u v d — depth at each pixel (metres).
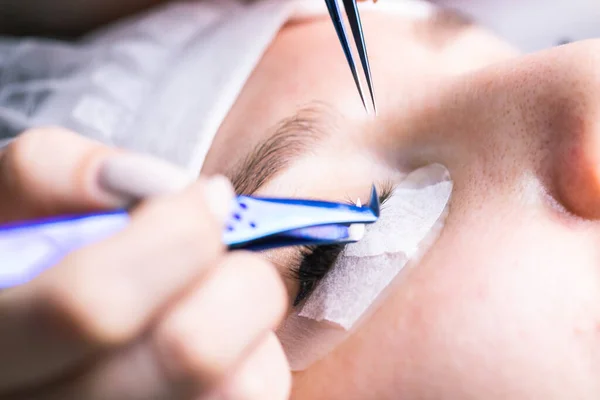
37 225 0.18
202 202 0.18
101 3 0.47
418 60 0.29
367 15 0.33
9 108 0.35
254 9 0.34
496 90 0.26
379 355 0.25
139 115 0.33
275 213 0.19
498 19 0.43
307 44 0.31
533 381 0.23
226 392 0.19
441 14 0.33
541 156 0.25
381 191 0.26
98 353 0.17
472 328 0.24
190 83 0.32
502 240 0.24
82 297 0.17
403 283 0.25
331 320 0.25
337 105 0.28
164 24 0.39
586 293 0.24
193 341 0.18
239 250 0.19
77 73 0.37
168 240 0.17
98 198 0.19
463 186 0.26
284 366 0.20
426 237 0.25
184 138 0.30
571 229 0.24
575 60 0.25
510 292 0.24
